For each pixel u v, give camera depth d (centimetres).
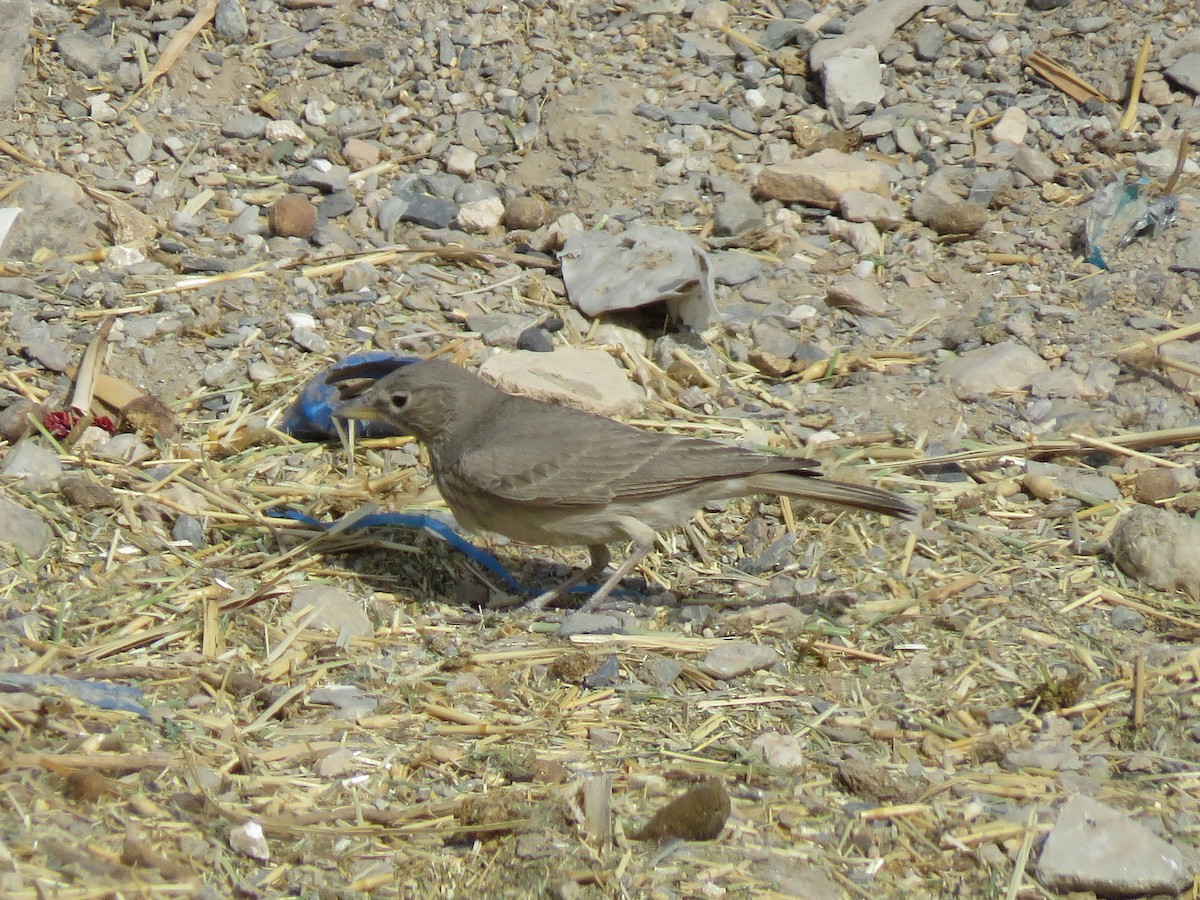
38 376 1289
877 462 1270
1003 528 1196
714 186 1568
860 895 820
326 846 820
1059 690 984
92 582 1053
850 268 1503
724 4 1758
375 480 1227
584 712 962
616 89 1645
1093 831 848
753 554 1183
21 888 745
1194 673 1009
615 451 1059
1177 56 1675
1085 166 1595
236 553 1117
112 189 1511
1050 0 1752
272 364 1336
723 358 1411
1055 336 1409
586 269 1458
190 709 931
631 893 800
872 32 1709
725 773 906
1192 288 1441
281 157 1579
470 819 842
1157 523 1135
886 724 962
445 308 1423
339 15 1712
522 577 1165
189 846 795
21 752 847
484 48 1688
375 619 1060
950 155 1614
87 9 1669
